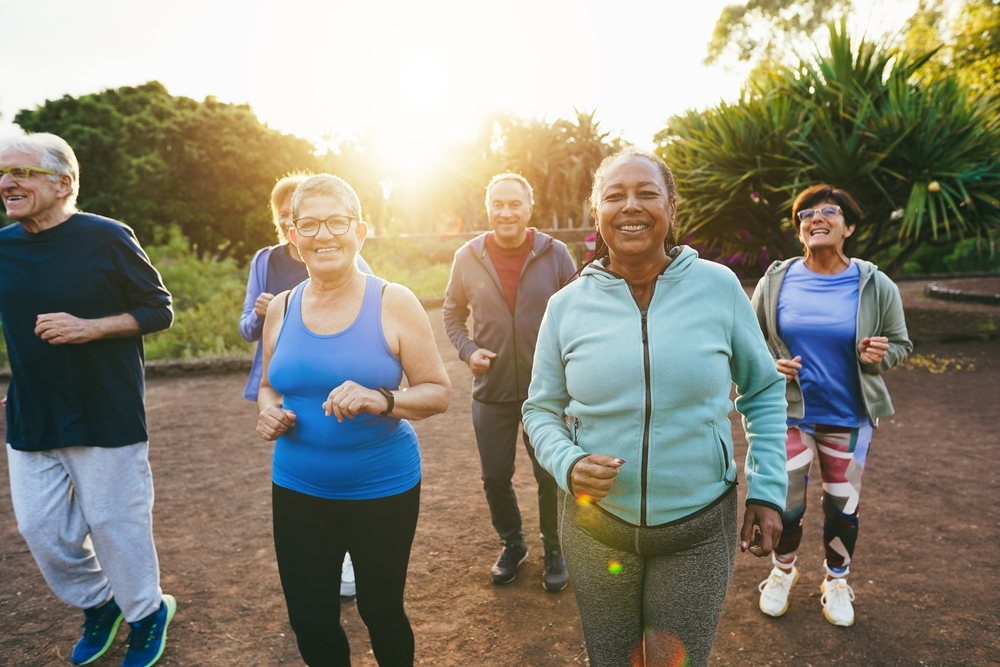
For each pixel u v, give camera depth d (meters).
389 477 1.73
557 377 1.57
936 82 8.30
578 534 1.49
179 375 8.12
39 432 2.09
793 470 2.38
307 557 1.70
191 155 26.78
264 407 1.86
